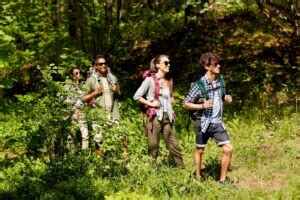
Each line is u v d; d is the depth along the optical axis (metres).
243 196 6.17
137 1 14.55
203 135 6.62
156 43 16.78
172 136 7.10
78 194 6.36
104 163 7.25
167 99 7.01
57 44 12.94
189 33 16.50
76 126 7.34
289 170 7.12
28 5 12.38
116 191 6.51
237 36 15.45
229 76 13.06
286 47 13.72
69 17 13.22
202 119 6.53
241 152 8.16
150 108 6.96
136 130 9.12
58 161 7.24
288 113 10.15
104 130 7.25
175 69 14.70
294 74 12.27
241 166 7.59
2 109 8.37
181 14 17.83
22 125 7.34
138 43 17.23
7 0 11.77
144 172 6.82
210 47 15.28
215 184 6.71
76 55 11.27
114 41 14.07
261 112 10.62
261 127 9.48
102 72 7.82
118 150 7.28
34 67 14.92
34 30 12.41
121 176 6.89
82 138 8.09
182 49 15.76
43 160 7.25
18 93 15.02
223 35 15.75
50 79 7.36
